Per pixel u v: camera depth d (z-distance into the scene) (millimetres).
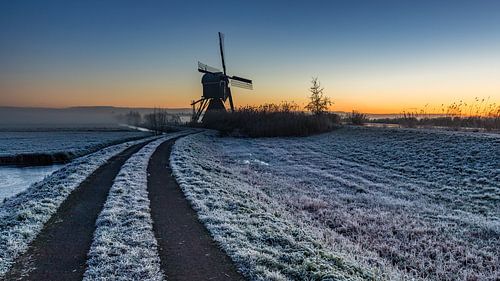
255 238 11000
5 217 12734
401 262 12844
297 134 67688
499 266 12555
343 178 28359
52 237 10906
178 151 34344
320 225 16172
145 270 8492
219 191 17891
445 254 13547
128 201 15039
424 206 19781
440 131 44375
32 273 8469
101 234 10875
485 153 29625
